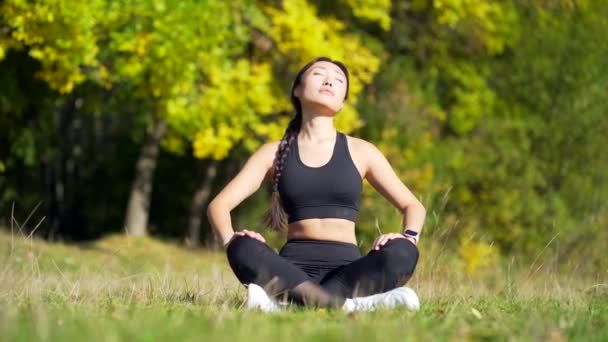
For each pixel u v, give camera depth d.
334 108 7.11
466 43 24.92
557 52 24.92
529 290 8.57
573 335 4.82
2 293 7.23
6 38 16.23
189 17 16.48
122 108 23.00
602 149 24.70
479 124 24.81
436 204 22.39
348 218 6.88
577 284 9.58
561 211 23.39
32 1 15.06
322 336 4.32
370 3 20.86
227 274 11.80
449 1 22.02
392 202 7.19
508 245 23.47
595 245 18.19
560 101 24.95
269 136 20.98
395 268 6.45
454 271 9.53
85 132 33.56
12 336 4.04
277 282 6.32
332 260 6.73
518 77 25.17
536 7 25.14
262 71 19.75
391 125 23.61
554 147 24.73
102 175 33.19
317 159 6.98
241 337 4.15
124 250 19.98
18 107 19.89
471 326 5.08
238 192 7.04
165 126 23.12
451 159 23.73
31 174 31.52
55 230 31.25
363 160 7.16
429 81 25.22
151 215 31.95
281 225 7.18
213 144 19.22
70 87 16.70
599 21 25.17
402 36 25.09
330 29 20.91
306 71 7.22
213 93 18.75
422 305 6.64
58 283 8.08
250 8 19.67
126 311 5.55
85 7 15.32
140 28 16.55
